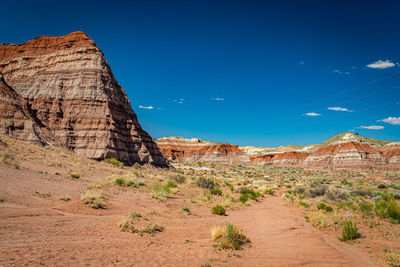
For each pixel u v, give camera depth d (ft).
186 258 27.25
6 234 27.48
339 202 74.38
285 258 29.58
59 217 38.70
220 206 62.85
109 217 43.73
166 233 38.70
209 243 34.99
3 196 43.24
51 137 152.56
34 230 30.53
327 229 45.88
